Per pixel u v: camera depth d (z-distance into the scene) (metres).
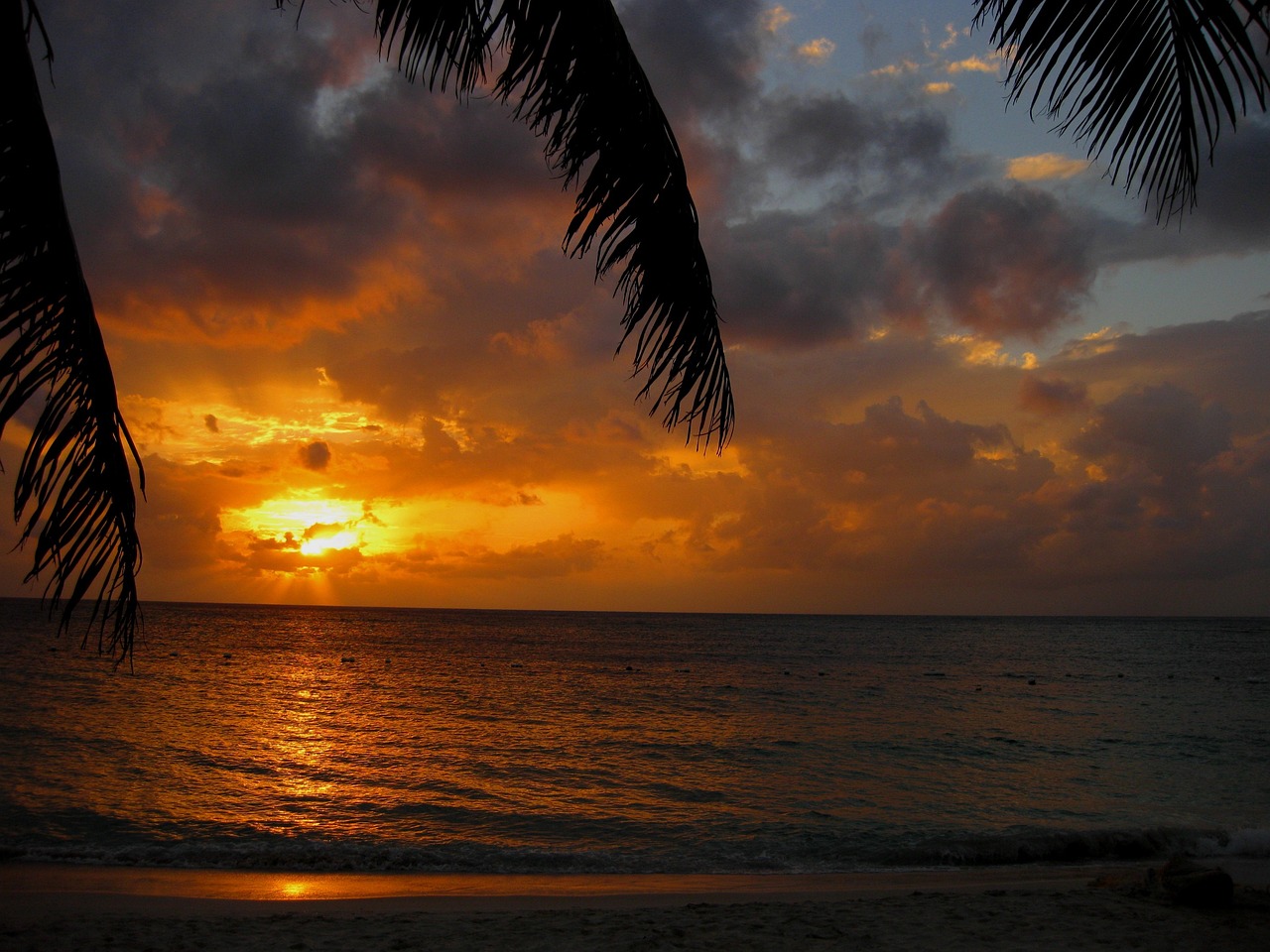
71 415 3.10
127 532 3.28
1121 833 14.04
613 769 21.11
